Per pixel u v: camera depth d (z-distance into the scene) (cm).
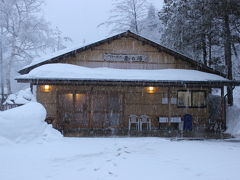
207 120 1844
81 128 1750
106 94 1795
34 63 1836
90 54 1802
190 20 2048
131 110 1808
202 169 773
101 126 1770
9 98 1730
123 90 1811
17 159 895
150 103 1825
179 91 1845
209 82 1642
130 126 1798
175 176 707
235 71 2688
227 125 1736
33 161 872
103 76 1600
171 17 2308
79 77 1561
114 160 894
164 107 1828
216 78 1712
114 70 1733
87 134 1527
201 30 1981
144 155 975
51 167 808
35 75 1541
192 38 2141
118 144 1198
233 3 1672
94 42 1770
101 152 1016
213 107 1964
